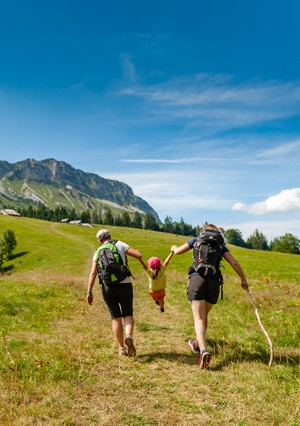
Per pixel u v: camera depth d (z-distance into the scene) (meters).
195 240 7.09
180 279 22.64
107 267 6.99
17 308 10.96
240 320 10.05
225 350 7.23
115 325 7.02
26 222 121.75
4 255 63.75
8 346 7.09
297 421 4.46
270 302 13.60
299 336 8.48
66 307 12.08
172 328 9.41
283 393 5.23
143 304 13.93
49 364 6.12
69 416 4.44
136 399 5.02
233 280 23.77
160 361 6.62
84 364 6.30
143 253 62.50
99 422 4.37
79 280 22.14
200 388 5.43
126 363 6.48
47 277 24.41
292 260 57.97
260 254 68.81
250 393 5.24
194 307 6.66
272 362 6.59
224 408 4.82
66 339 7.88
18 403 4.80
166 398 5.08
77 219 193.12
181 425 4.37
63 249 69.88
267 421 4.48
